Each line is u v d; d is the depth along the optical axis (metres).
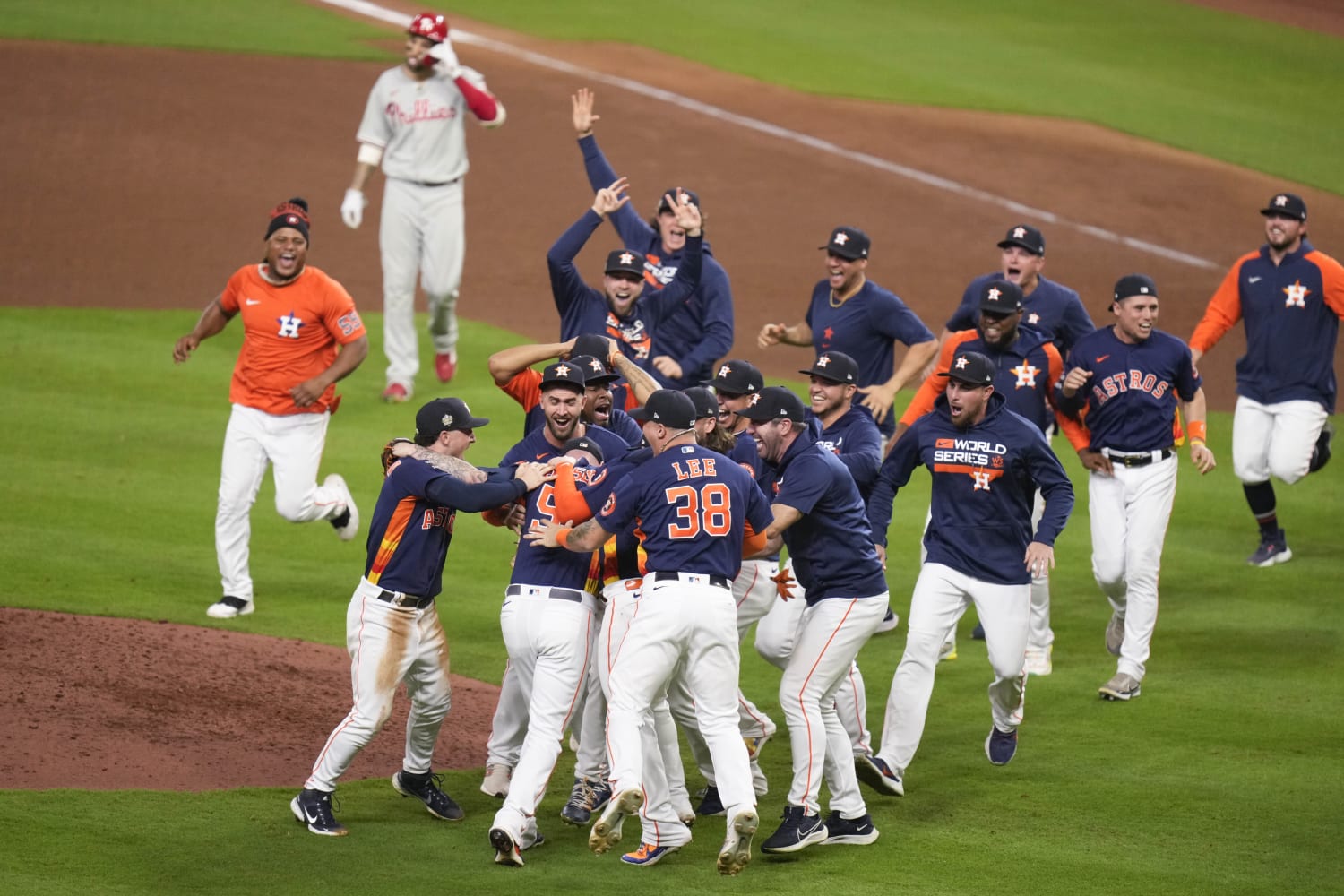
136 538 42.62
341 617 38.62
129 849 24.97
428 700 27.47
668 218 41.31
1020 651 30.36
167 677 32.81
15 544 40.91
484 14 121.50
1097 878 25.86
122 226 72.19
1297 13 147.38
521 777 25.73
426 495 26.34
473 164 86.75
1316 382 43.34
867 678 37.16
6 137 81.88
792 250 77.88
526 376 31.66
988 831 28.17
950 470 30.23
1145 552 35.44
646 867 26.03
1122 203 91.56
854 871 26.08
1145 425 35.38
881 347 39.84
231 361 59.38
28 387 54.19
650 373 39.22
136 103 89.06
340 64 100.75
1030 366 36.88
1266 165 101.31
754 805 24.92
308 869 24.83
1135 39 133.00
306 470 38.69
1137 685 35.78
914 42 125.81
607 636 26.84
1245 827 28.27
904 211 86.25
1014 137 102.44
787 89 108.88
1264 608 41.88
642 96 103.19
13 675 31.66
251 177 79.75
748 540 26.98
